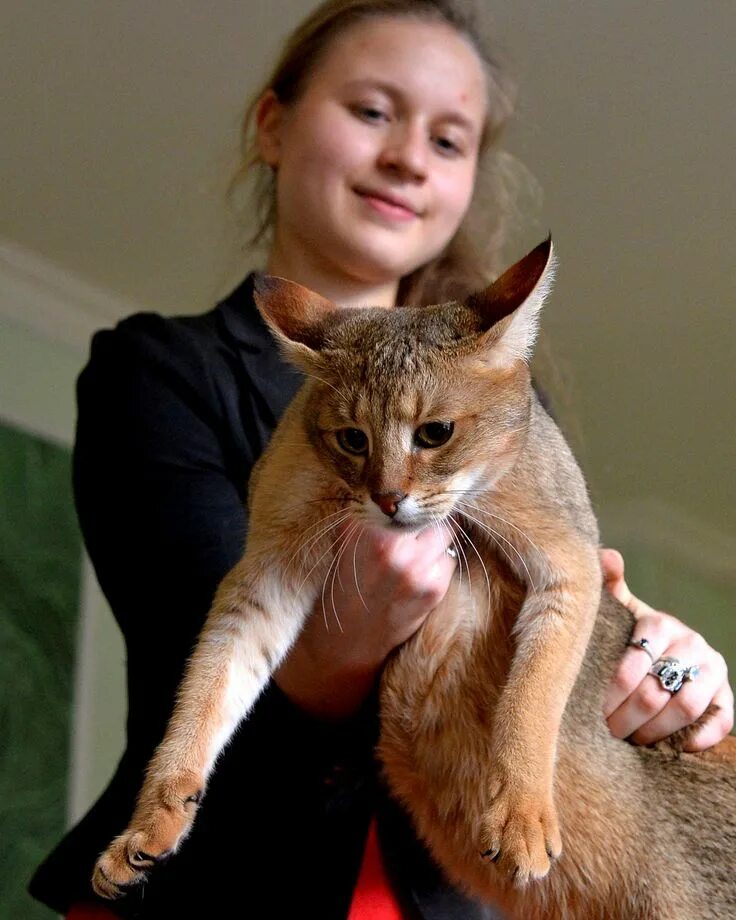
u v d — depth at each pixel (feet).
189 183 13.35
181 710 6.07
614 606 7.24
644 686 6.76
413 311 6.81
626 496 22.82
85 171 13.26
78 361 15.97
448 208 8.20
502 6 10.90
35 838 13.67
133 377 6.75
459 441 6.32
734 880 6.49
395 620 5.97
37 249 14.71
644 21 11.09
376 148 7.93
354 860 6.16
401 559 5.89
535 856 5.44
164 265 15.07
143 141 12.78
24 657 14.06
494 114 9.23
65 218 14.12
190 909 6.04
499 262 9.68
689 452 20.83
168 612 6.23
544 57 11.55
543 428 6.95
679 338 16.88
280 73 8.60
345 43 8.14
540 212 13.80
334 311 6.91
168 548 6.22
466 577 6.55
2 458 14.53
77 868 6.28
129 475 6.42
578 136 12.65
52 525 15.02
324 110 7.94
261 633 6.39
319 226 8.00
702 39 11.31
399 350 6.34
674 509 23.09
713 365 17.66
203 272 15.20
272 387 7.14
